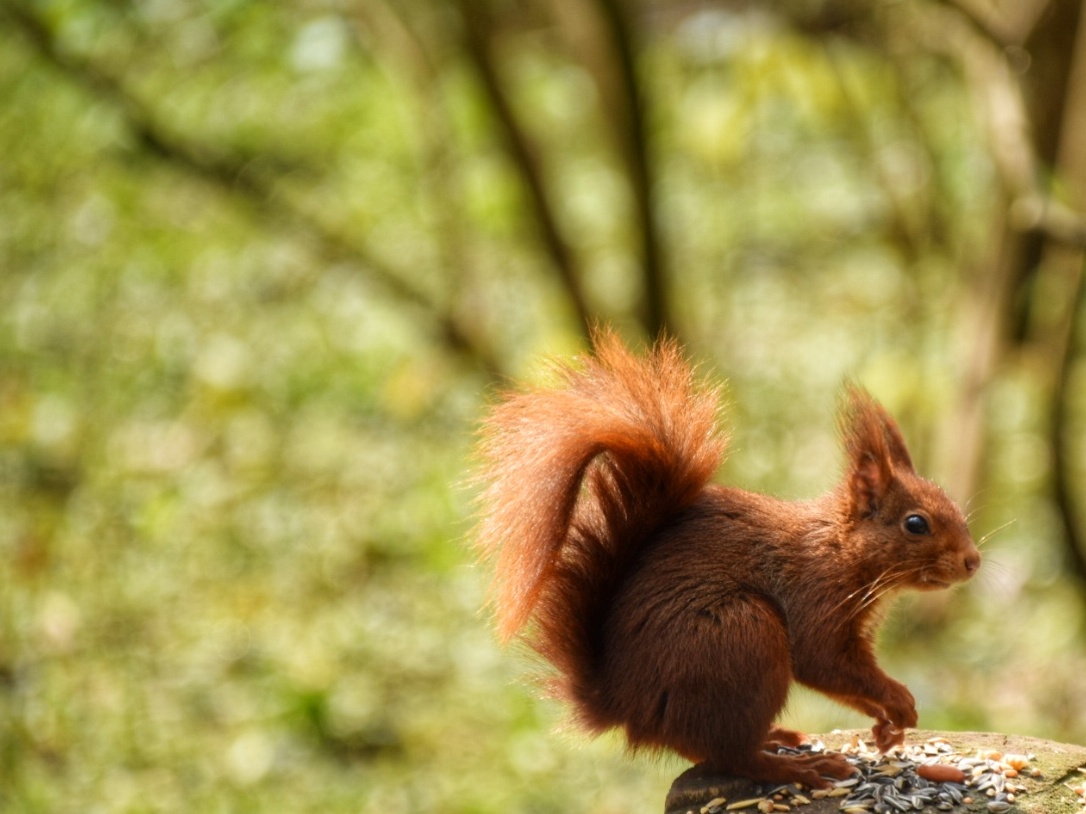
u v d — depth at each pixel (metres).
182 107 13.46
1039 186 10.27
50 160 13.24
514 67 15.60
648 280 12.25
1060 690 10.84
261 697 11.11
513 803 10.02
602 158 16.23
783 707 5.35
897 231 14.45
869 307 16.00
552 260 12.74
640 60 11.79
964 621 12.27
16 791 10.05
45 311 14.01
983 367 12.18
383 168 14.88
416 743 10.70
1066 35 11.36
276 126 13.99
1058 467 12.05
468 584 12.40
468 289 13.77
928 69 14.51
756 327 16.28
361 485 13.55
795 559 5.54
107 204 13.73
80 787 10.14
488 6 12.53
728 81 14.38
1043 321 12.64
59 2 10.86
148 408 13.81
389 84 14.23
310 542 12.90
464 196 13.84
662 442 5.50
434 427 14.17
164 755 10.48
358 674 11.48
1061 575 12.64
